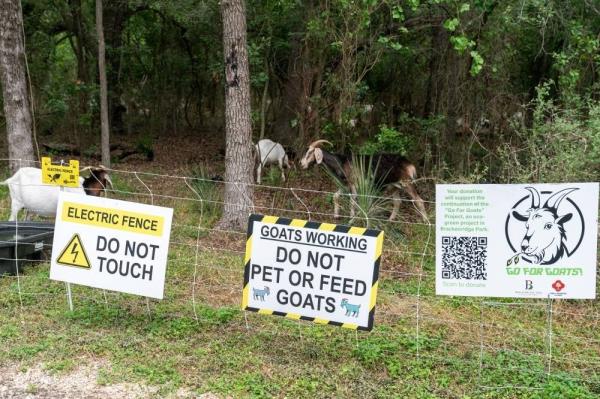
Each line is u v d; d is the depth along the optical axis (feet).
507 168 26.35
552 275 13.70
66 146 51.34
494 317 19.02
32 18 53.47
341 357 15.44
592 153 21.39
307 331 16.97
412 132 38.04
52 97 51.52
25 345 15.65
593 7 29.53
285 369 14.70
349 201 28.71
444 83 35.37
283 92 48.32
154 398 13.34
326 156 29.27
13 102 31.99
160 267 16.35
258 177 37.68
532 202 13.67
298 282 14.87
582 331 18.16
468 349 16.30
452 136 35.14
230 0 25.77
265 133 52.03
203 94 74.95
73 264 16.87
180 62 67.77
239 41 26.09
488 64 32.58
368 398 13.42
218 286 20.77
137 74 69.77
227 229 26.89
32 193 24.32
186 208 31.17
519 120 32.78
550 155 25.90
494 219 13.88
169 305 18.72
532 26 32.22
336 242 14.57
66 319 17.38
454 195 14.05
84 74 59.26
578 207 13.44
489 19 32.30
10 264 21.43
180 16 47.14
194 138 68.69
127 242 16.51
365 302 14.42
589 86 29.04
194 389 13.71
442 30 34.83
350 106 34.22
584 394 13.64
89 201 16.74
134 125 71.97
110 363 14.89
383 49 33.71
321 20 33.22
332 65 36.70
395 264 23.59
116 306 18.54
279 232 14.94
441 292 14.25
